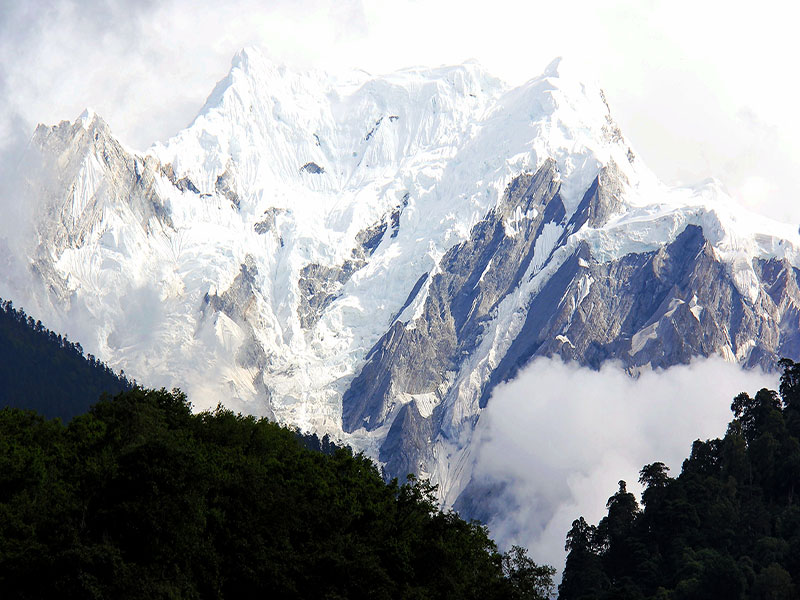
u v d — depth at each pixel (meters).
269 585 152.12
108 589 134.50
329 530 164.00
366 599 154.00
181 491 145.75
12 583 135.50
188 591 141.12
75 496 146.88
